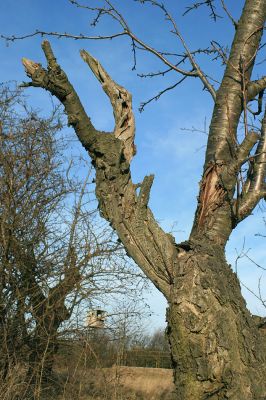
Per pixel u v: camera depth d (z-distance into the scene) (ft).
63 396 31.12
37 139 32.58
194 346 10.17
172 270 11.05
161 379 42.88
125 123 12.16
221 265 10.93
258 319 11.61
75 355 32.68
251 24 13.55
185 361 10.23
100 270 32.73
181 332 10.30
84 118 11.49
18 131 32.40
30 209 32.30
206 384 10.09
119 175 11.72
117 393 33.27
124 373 34.47
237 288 11.01
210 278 10.58
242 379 10.07
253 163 12.73
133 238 11.41
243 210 12.02
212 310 10.34
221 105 13.09
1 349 30.45
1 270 31.30
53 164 32.86
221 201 11.88
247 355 10.27
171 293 10.77
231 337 10.29
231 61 13.42
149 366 43.88
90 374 33.19
